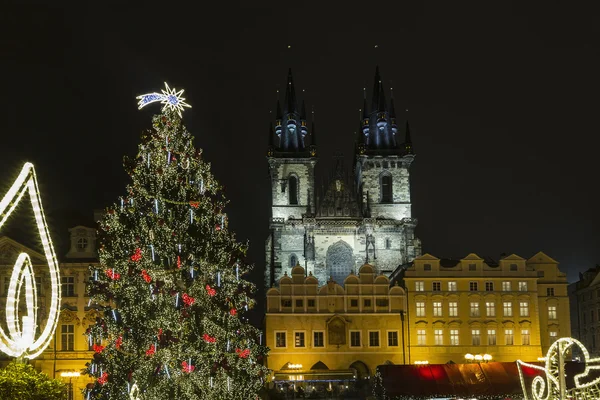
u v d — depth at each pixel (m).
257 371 53.91
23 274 23.27
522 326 122.31
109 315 46.72
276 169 167.88
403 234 162.75
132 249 45.78
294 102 175.62
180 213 46.72
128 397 44.91
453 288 122.81
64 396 41.47
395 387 88.62
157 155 47.00
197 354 46.00
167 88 48.19
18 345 22.31
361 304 120.81
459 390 87.88
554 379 37.28
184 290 46.06
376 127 173.00
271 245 164.38
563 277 126.19
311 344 118.69
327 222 161.12
